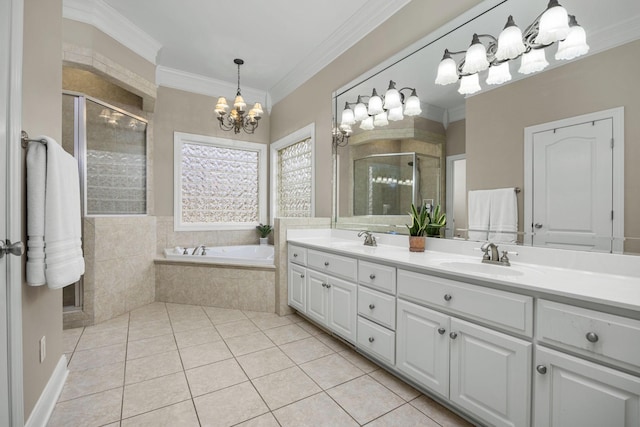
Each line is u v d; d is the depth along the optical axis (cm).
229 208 423
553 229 149
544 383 109
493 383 124
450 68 194
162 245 370
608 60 130
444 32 199
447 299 142
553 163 148
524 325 115
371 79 261
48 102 157
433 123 207
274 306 301
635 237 124
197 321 275
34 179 135
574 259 142
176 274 329
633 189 124
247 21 276
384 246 236
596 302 97
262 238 424
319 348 221
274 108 432
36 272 132
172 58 342
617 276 127
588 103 136
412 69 222
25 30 134
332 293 224
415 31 223
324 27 285
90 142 286
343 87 293
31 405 133
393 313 172
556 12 143
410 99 224
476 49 177
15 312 115
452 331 140
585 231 138
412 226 213
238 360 203
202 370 190
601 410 96
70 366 193
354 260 203
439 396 149
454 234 194
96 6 250
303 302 262
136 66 297
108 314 278
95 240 268
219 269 315
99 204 296
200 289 321
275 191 435
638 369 90
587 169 137
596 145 134
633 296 97
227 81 401
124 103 345
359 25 271
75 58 244
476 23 181
